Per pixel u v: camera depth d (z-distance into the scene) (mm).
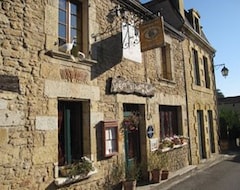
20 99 4629
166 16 10852
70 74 5562
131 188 6391
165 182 7543
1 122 4324
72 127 5859
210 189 7191
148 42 6871
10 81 4520
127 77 7219
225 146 15734
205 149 12039
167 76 9594
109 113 6488
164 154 8359
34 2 5051
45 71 5082
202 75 12633
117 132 6547
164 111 9312
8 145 4379
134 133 7742
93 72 6129
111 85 6527
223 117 17219
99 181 5973
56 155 5094
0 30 4492
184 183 7840
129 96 7250
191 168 9461
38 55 4996
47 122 5008
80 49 6129
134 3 7555
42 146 4879
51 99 5129
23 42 4785
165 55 9703
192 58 11852
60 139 5559
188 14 12656
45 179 4867
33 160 4707
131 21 7586
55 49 5332
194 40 11945
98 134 6098
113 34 6875
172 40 9922
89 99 5945
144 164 7746
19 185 4465
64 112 5719
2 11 4559
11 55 4586
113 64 6758
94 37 6250
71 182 5266
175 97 9695
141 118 7934
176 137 9320
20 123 4582
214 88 14250
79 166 5406
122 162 6699
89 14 6184
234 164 11070
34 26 4996
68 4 5961
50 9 5316
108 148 6250
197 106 11492
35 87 4883
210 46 13648
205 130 12219
